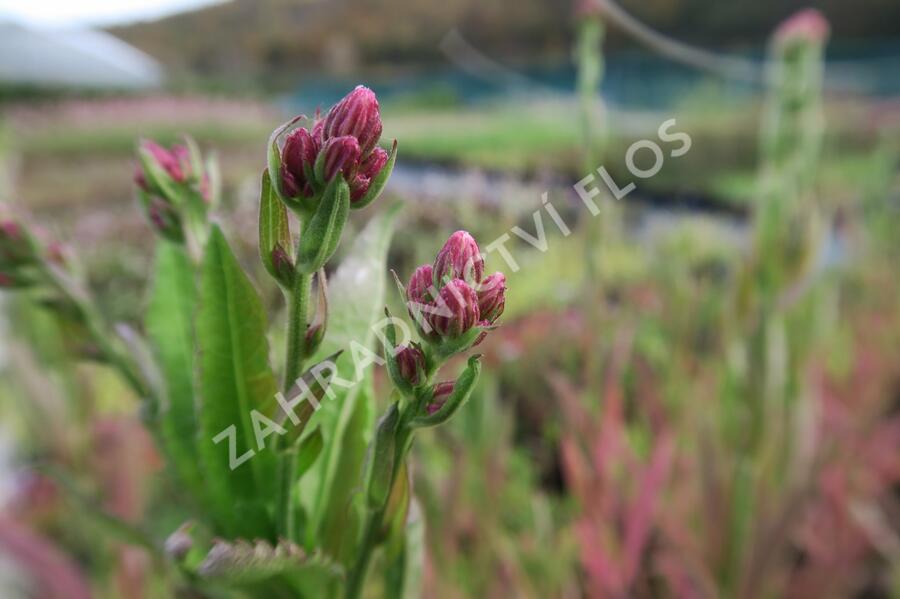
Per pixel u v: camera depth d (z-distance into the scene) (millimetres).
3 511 652
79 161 2766
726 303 617
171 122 3066
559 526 708
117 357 196
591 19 512
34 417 621
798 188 490
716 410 662
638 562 560
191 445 162
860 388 857
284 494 140
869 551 709
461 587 518
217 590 149
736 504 569
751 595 556
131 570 460
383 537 140
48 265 195
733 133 1859
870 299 1147
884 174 1417
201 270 135
